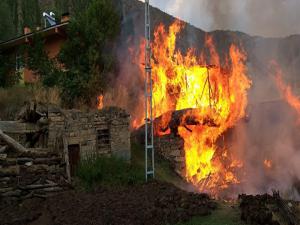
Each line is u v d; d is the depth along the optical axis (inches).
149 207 379.6
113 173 494.6
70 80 703.7
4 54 926.4
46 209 386.3
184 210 370.3
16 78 845.2
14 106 676.1
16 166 456.4
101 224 339.6
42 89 698.8
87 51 740.7
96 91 717.9
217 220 351.9
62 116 528.1
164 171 581.9
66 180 457.4
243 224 339.6
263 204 374.9
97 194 430.3
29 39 853.8
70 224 342.0
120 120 553.6
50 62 785.6
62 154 503.5
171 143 616.1
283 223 353.1
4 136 500.4
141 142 651.5
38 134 579.8
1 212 375.2
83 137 527.8
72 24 764.0
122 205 388.2
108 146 545.3
